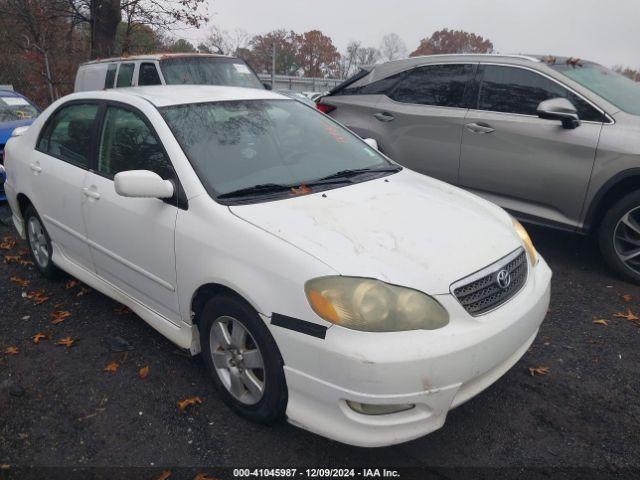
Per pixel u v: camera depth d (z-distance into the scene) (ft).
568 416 9.21
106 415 9.26
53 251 13.71
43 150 13.43
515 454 8.36
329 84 128.98
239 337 8.61
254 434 8.75
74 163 12.16
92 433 8.84
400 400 7.14
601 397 9.72
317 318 7.32
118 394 9.80
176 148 9.70
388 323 7.20
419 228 8.67
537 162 15.28
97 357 10.99
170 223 9.34
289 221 8.43
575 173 14.58
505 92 16.24
